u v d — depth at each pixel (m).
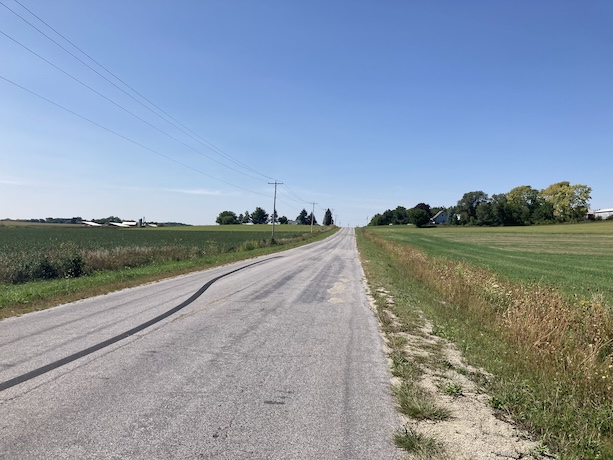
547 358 6.25
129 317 8.84
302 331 8.05
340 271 20.75
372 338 7.70
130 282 14.79
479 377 5.73
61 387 4.75
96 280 15.33
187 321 8.54
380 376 5.56
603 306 8.87
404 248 31.16
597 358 6.51
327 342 7.29
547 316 7.91
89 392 4.63
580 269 26.44
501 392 5.05
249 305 10.72
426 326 8.95
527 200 128.50
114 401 4.39
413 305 11.36
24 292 12.04
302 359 6.20
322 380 5.31
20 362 5.65
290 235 81.75
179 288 13.59
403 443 3.68
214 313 9.50
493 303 10.76
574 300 10.41
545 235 77.38
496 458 3.52
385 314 10.11
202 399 4.54
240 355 6.28
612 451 3.70
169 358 6.00
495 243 59.94
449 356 6.74
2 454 3.28
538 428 4.13
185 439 3.62
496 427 4.14
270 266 22.66
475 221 129.62
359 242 61.69
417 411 4.38
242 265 22.98
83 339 6.96
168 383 4.99
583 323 7.99
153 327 7.92
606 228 87.56
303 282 16.03
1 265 16.84
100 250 22.56
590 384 5.23
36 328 7.75
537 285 12.10
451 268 16.22
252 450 3.47
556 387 5.17
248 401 4.54
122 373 5.29
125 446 3.46
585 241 62.66
